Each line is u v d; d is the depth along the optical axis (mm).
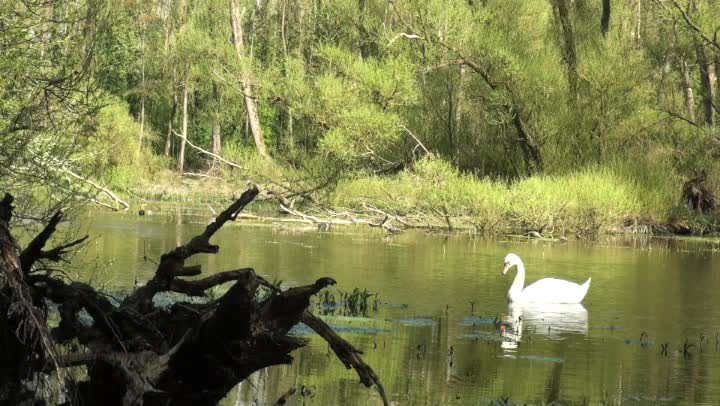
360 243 24141
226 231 25984
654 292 17547
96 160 12812
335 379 10156
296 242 23734
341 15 32688
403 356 11352
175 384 6203
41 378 6398
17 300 5902
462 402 9336
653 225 31156
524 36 32594
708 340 13047
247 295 5934
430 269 19453
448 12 31016
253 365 6270
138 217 28766
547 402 9492
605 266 21344
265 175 29391
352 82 31922
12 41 10195
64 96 10523
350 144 30688
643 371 11039
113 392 6301
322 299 15211
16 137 10008
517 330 13391
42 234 6496
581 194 29953
